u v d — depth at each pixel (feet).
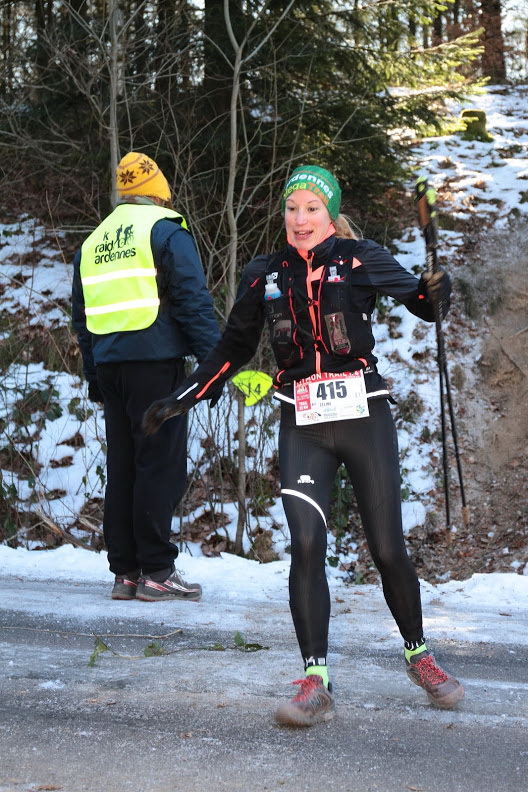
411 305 10.96
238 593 19.44
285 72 32.89
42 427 29.19
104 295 17.13
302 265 11.07
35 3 37.11
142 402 17.11
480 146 51.24
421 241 39.09
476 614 18.03
